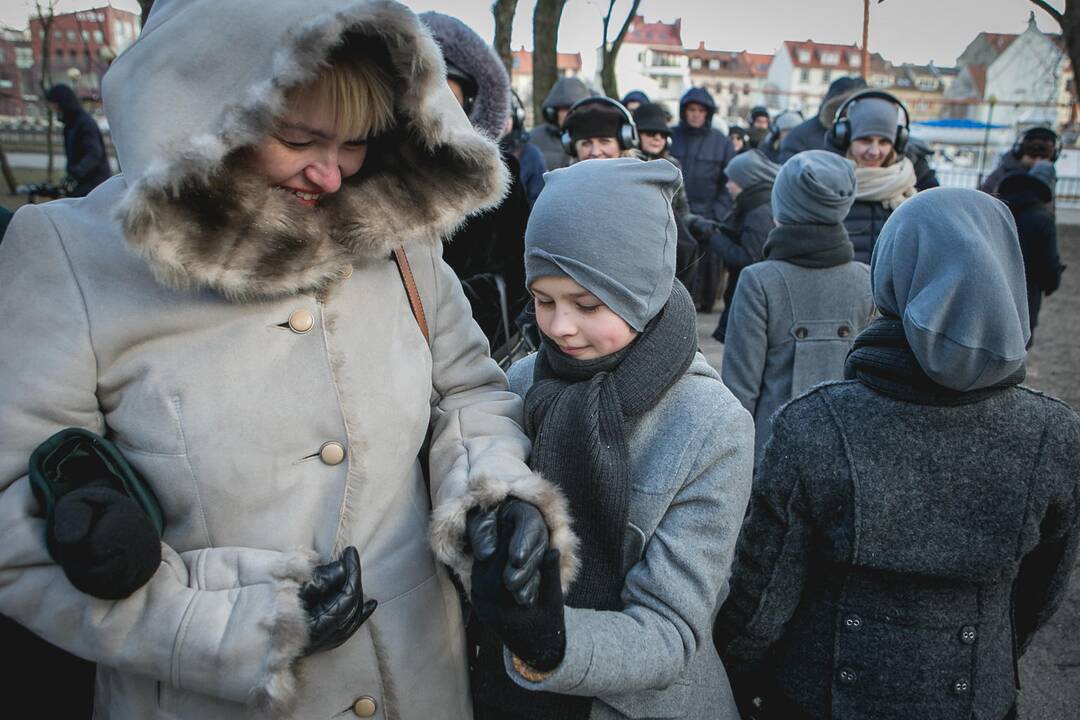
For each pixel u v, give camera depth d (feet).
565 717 4.17
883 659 4.32
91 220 3.69
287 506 3.81
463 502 3.62
